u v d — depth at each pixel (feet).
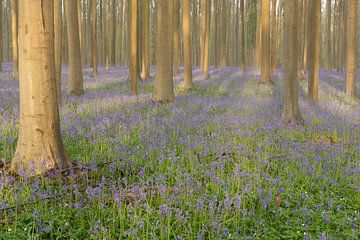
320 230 17.08
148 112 40.19
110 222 16.19
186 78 68.95
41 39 20.11
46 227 14.88
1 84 61.93
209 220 16.34
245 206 18.84
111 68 128.77
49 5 20.24
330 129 36.83
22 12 19.95
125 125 32.24
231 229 16.42
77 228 15.72
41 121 20.53
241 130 33.14
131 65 55.26
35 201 16.79
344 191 21.75
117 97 49.83
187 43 68.74
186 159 25.05
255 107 47.80
